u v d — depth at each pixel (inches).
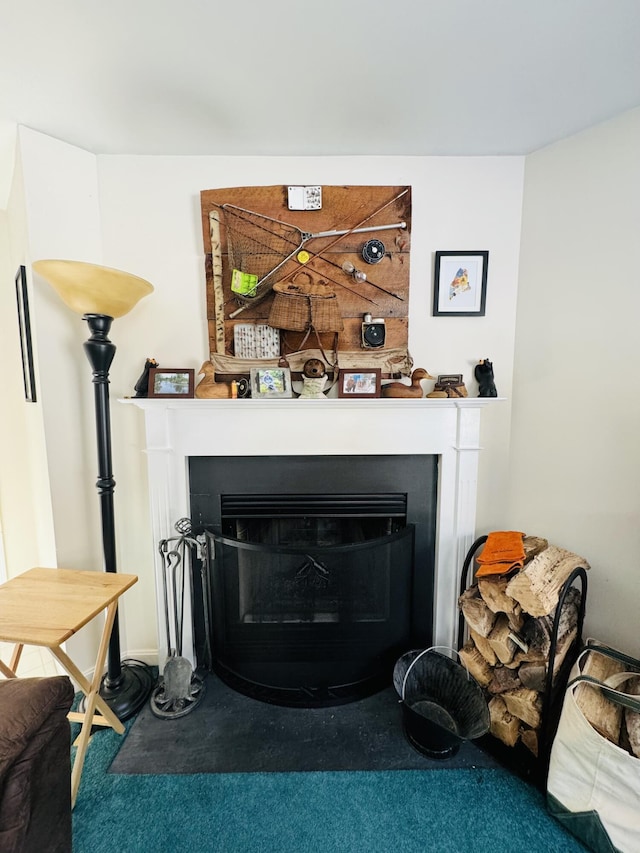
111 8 37.9
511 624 55.0
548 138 59.1
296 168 63.2
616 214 55.2
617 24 39.9
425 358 66.7
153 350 65.9
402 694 58.0
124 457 67.4
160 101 50.8
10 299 76.1
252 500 67.1
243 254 63.7
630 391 55.7
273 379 63.2
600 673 52.3
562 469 62.9
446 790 50.3
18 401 79.0
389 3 37.8
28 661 71.9
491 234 64.7
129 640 71.6
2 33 40.3
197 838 45.2
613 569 58.8
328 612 66.1
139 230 63.5
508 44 42.4
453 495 66.6
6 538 81.7
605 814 42.1
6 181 68.1
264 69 45.5
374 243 63.3
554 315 62.0
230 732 58.7
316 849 44.2
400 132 57.4
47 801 35.5
